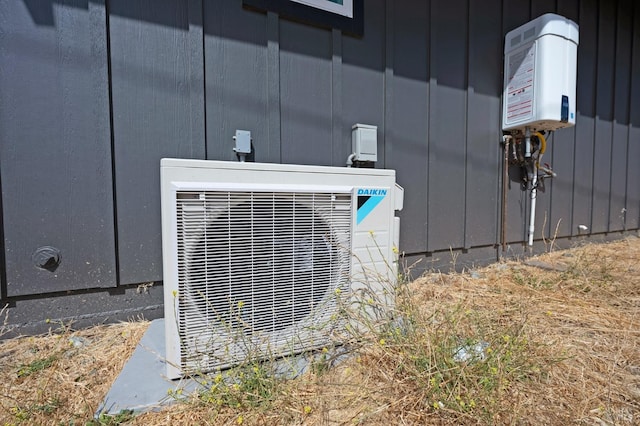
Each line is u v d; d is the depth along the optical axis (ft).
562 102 8.86
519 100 9.41
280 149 7.16
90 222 5.72
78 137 5.56
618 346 4.92
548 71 8.71
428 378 3.70
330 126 7.66
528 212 10.74
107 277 5.88
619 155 13.19
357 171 4.81
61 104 5.42
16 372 4.42
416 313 4.76
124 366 4.40
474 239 9.78
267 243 4.23
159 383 3.99
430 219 9.02
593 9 11.76
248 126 6.81
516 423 3.36
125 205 5.95
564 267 9.42
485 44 9.58
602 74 12.28
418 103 8.69
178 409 3.59
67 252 5.60
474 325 5.08
